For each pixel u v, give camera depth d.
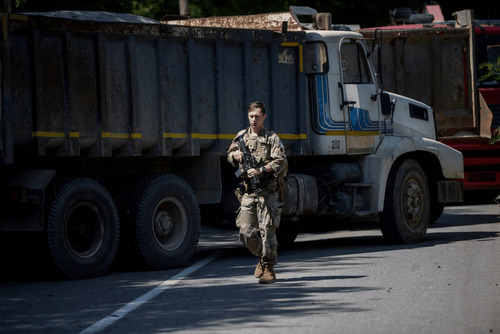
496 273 18.78
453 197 28.45
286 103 25.06
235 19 27.50
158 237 21.84
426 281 17.89
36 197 18.86
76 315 15.19
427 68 37.44
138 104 21.08
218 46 22.97
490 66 34.03
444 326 13.45
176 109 22.08
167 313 15.09
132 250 21.41
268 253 18.31
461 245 24.69
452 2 69.25
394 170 26.31
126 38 20.81
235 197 24.48
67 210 19.73
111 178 21.95
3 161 18.47
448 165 28.23
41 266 19.78
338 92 25.86
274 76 24.58
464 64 37.84
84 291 18.08
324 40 25.66
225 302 16.08
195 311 15.22
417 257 22.06
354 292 16.77
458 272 19.05
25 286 19.12
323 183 25.80
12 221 19.05
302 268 20.69
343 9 59.84
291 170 26.02
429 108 29.16
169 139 21.78
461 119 37.97
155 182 21.58
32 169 19.50
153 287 18.38
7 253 20.70
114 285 18.91
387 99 27.28
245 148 18.59
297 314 14.67
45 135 19.14
